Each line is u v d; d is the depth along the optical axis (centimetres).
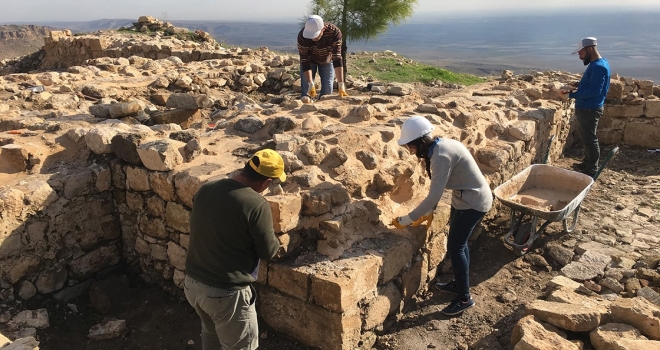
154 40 1656
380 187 464
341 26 1390
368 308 381
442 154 378
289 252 382
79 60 1750
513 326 410
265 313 397
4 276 405
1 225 395
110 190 481
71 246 454
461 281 418
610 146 938
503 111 714
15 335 381
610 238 547
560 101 856
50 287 440
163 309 450
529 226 531
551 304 388
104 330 407
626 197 682
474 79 1695
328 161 455
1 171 442
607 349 339
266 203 293
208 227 287
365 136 498
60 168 466
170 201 442
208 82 1070
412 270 438
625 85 941
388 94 817
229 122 586
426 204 384
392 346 396
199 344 404
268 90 1174
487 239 558
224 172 431
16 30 11512
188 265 302
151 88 960
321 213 397
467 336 404
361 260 378
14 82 928
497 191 521
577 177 553
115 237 494
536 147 735
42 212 424
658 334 350
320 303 357
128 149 457
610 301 402
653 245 530
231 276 291
